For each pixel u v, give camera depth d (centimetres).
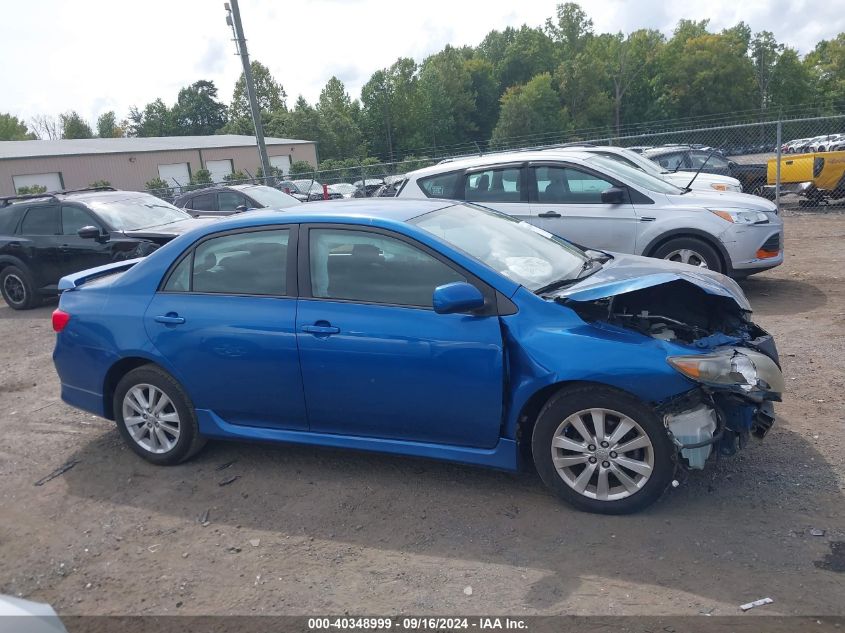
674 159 1694
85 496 443
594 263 462
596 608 301
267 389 426
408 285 397
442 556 349
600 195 798
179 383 454
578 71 7750
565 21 9306
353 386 403
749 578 314
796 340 636
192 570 355
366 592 326
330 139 6338
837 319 693
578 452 372
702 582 313
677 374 343
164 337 448
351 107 7794
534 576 327
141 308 459
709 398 360
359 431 416
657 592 309
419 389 388
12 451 520
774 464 411
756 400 348
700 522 359
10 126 8856
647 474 359
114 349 464
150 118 10519
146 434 475
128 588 345
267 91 9062
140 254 970
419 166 2791
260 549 368
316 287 416
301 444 432
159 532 394
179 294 453
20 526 412
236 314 429
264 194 1445
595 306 402
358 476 438
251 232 439
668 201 775
